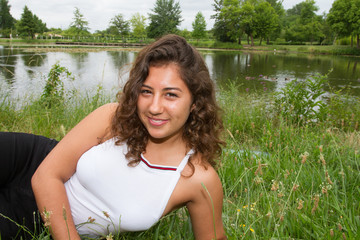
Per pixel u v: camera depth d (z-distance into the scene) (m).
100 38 59.34
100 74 11.81
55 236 1.03
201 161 1.06
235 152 2.20
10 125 3.18
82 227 1.17
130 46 46.41
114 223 1.10
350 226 1.38
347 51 38.66
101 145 1.07
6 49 27.44
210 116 1.01
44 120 3.24
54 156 1.10
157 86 0.88
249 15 57.09
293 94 4.01
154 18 64.50
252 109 4.14
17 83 8.52
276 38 73.00
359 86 10.71
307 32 62.88
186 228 1.43
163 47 0.89
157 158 1.03
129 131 1.00
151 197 1.04
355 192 1.85
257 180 1.52
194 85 0.92
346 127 3.65
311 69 17.27
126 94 0.94
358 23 43.59
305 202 1.58
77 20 62.44
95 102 3.85
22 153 1.24
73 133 1.12
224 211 1.63
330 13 48.28
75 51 28.86
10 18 62.44
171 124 0.91
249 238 1.31
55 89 4.41
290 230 1.42
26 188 1.22
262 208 1.63
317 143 2.61
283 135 2.80
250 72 14.95
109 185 1.04
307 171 1.99
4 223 1.15
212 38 75.31
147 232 1.40
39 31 63.06
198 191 1.06
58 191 1.06
